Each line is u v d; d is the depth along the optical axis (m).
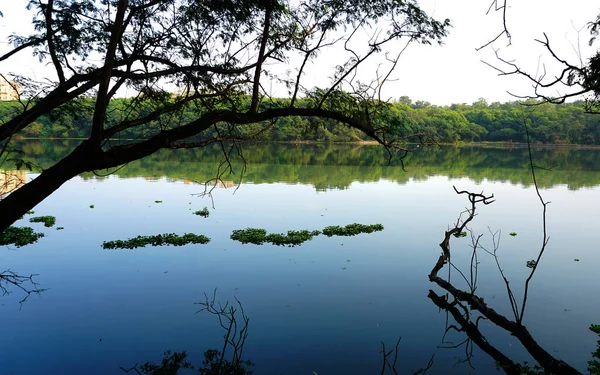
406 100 141.62
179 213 25.70
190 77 5.56
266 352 9.62
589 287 14.05
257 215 25.47
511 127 110.38
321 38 5.66
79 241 19.14
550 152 89.12
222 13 6.31
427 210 27.80
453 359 9.42
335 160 64.00
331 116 5.55
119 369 8.87
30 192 4.25
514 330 10.62
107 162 4.50
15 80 5.54
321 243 19.36
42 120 70.44
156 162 54.31
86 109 6.01
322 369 8.94
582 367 9.12
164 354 9.50
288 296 13.02
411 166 59.16
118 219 23.83
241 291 13.41
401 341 10.29
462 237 20.91
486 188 38.53
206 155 64.81
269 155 68.50
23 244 18.39
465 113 124.56
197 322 11.16
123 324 11.02
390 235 21.05
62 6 6.44
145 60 5.57
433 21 5.61
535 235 21.34
